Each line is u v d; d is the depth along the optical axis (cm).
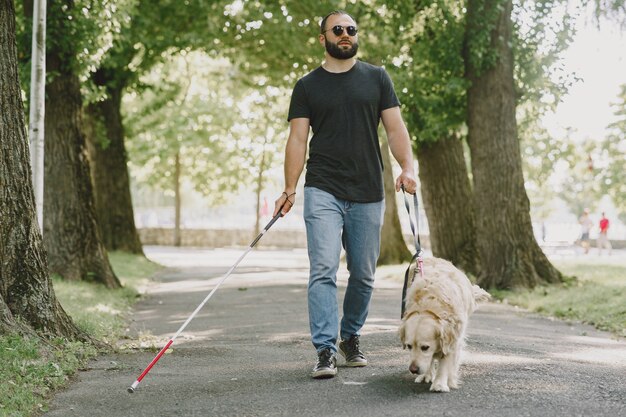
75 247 1438
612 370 589
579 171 4788
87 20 1391
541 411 446
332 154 561
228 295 1425
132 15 1800
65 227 1436
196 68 3675
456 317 482
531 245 1488
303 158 572
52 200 1441
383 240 2473
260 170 4712
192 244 4872
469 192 1903
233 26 2250
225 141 4484
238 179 4819
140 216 6381
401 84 1625
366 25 1825
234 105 3859
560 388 509
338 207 561
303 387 518
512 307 1253
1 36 643
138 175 4900
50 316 660
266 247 4853
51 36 1383
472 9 1521
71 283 1341
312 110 568
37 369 545
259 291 1505
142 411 471
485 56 1513
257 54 2358
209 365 628
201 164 4803
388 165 2481
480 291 552
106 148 2452
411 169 572
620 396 489
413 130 1705
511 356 641
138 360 655
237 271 2252
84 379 571
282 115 3694
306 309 1138
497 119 1515
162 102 2952
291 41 2192
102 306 1077
